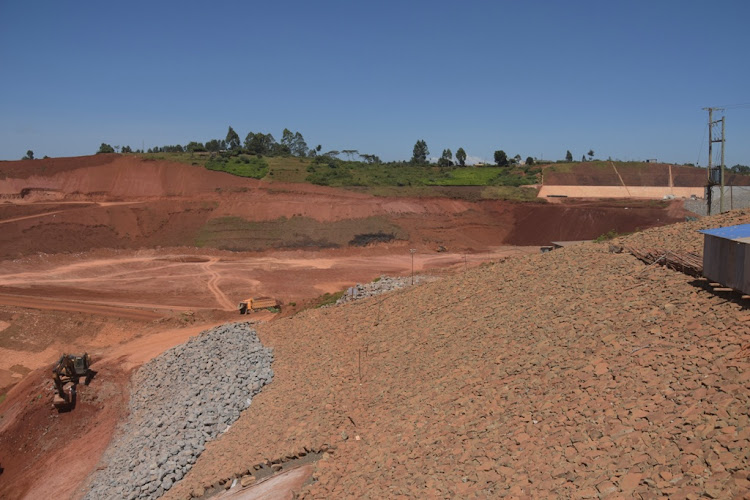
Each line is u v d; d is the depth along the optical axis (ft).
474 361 61.21
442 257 231.50
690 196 335.47
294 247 238.07
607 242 82.28
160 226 243.40
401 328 81.51
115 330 140.67
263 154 435.12
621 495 33.12
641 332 50.29
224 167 327.67
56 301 158.40
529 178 359.87
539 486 37.37
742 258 46.52
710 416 35.86
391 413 59.26
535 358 55.06
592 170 373.61
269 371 86.28
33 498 76.95
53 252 210.59
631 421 39.34
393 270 207.51
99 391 103.71
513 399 50.01
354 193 295.69
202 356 98.27
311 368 81.20
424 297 89.76
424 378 63.46
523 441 43.29
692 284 54.49
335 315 99.14
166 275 195.93
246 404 78.69
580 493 34.88
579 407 43.88
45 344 135.44
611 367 47.03
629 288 60.39
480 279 86.38
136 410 93.86
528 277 78.54
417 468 46.78
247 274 200.44
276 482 55.01
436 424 52.26
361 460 53.16
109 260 213.05
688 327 47.32
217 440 72.13
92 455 84.23
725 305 47.80
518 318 66.08
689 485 31.48
